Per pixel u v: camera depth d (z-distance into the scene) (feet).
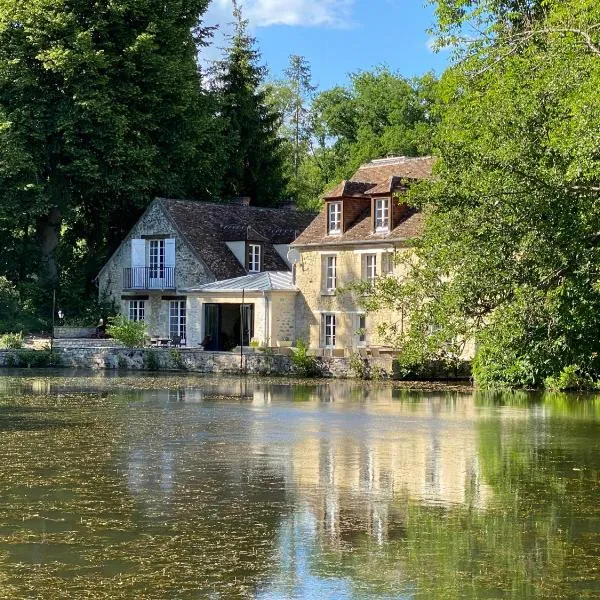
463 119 83.92
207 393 112.98
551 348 82.23
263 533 45.73
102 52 173.37
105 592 37.42
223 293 164.55
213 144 201.98
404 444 72.08
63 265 199.11
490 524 47.50
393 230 149.59
